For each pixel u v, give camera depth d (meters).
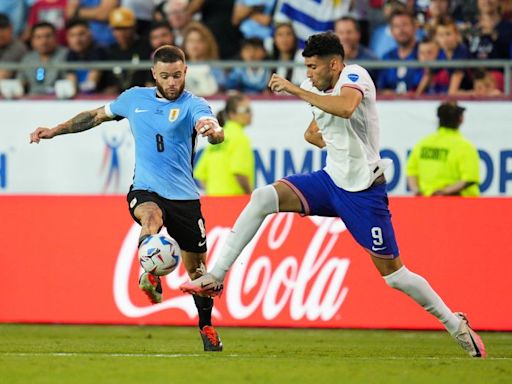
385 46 53.44
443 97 47.69
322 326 38.81
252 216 28.31
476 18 52.69
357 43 52.19
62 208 40.62
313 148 48.09
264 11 55.50
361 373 24.05
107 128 49.78
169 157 28.34
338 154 27.75
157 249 26.12
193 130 28.47
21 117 50.34
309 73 27.61
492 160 47.47
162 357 27.53
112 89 54.75
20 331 39.28
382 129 47.97
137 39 55.97
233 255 28.41
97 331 39.28
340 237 39.06
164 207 28.38
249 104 47.03
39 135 29.58
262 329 40.06
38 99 50.28
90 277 40.19
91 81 54.84
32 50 57.56
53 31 55.91
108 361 26.23
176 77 27.97
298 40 53.88
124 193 49.81
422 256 38.75
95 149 49.94
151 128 28.36
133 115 28.62
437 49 51.53
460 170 45.88
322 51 27.31
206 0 56.06
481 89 50.69
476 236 38.66
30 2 60.00
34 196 40.91
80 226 40.44
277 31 53.00
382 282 38.78
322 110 26.22
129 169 49.69
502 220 38.59
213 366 25.17
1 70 55.88
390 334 38.94
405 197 39.09
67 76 54.25
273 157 48.38
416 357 29.17
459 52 51.59
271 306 39.19
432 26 52.62
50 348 31.67
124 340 35.25
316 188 28.27
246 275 39.44
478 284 38.47
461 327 28.61
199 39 53.38
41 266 40.53
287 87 26.41
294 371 24.30
